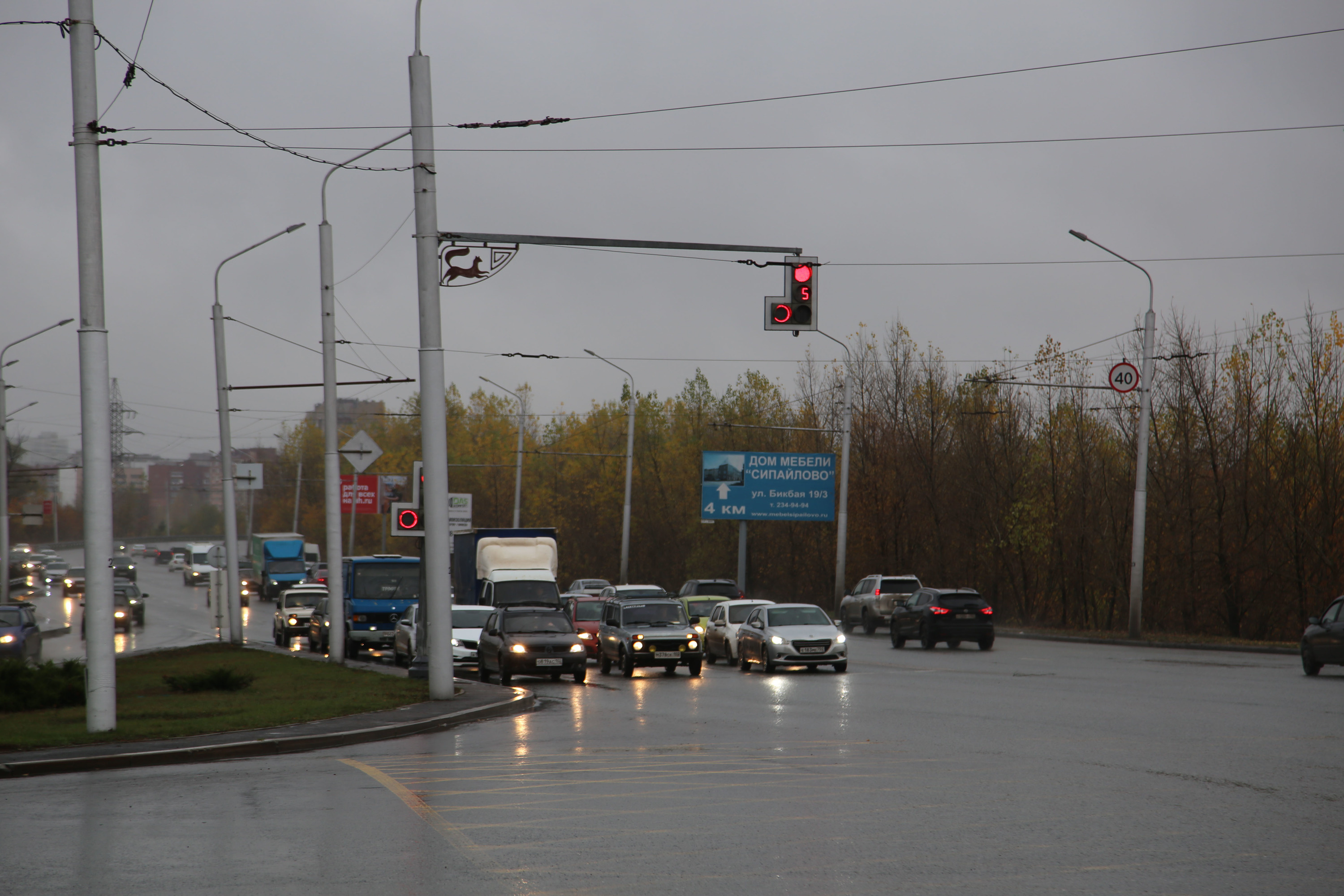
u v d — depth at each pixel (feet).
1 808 44.37
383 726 70.03
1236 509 188.65
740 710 82.69
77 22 66.64
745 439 315.17
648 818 40.60
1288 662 126.82
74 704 84.64
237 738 63.72
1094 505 218.59
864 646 169.27
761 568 304.50
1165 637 173.17
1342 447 180.14
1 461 228.84
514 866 33.53
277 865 33.86
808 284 89.86
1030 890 30.32
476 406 408.26
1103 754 56.13
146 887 31.42
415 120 89.35
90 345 66.59
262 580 375.25
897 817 40.57
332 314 129.80
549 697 97.04
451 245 90.12
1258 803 42.73
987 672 115.65
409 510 108.99
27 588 358.64
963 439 242.58
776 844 36.27
